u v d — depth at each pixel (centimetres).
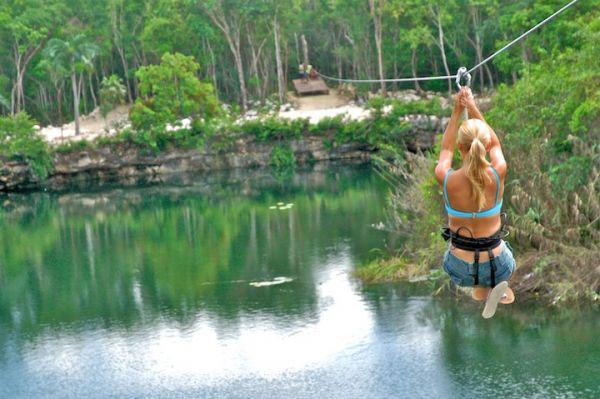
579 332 2156
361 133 7588
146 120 7594
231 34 11662
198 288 3069
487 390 1867
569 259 2416
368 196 5253
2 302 3088
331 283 2928
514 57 8156
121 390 2052
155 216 5134
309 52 13450
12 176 7162
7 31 11012
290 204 5141
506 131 2780
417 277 2816
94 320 2719
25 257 4028
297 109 10575
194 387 2036
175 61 7838
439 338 2219
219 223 4638
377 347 2198
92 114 11344
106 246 4178
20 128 7194
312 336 2338
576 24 3325
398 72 12075
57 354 2370
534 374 1923
